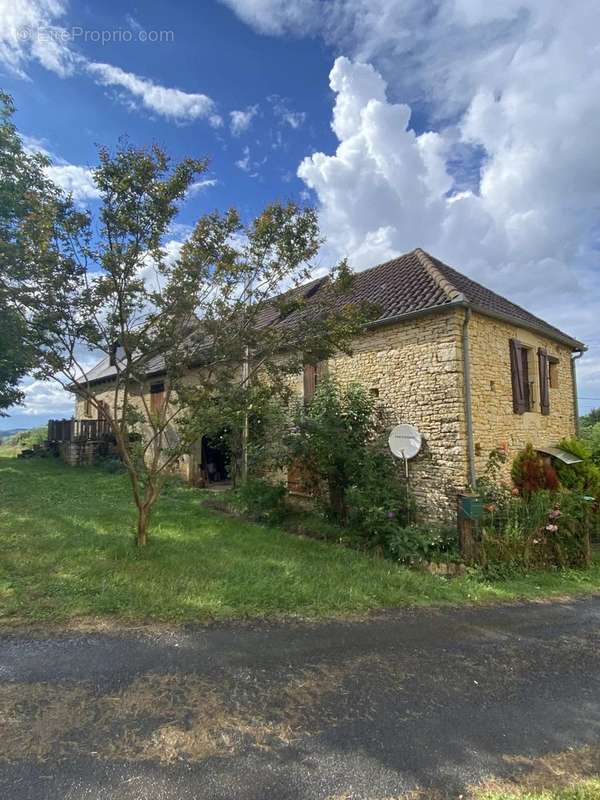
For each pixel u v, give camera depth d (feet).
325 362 33.91
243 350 22.07
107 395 63.31
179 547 21.39
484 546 21.86
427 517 26.73
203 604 14.67
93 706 9.09
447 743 8.49
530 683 11.16
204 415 21.07
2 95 34.22
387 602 16.60
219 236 20.39
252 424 34.01
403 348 28.91
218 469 48.11
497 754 8.24
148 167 18.42
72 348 19.94
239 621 13.93
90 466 53.78
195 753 7.83
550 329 36.24
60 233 18.45
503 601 17.95
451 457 25.94
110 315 20.17
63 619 13.25
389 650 12.71
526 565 22.21
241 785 7.11
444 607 16.76
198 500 36.68
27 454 66.74
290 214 21.56
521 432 31.40
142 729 8.42
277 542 24.34
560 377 38.78
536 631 14.87
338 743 8.32
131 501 33.40
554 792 7.29
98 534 22.74
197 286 20.17
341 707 9.58
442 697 10.26
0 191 32.48
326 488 30.27
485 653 12.87
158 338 20.48
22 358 19.42
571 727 9.23
